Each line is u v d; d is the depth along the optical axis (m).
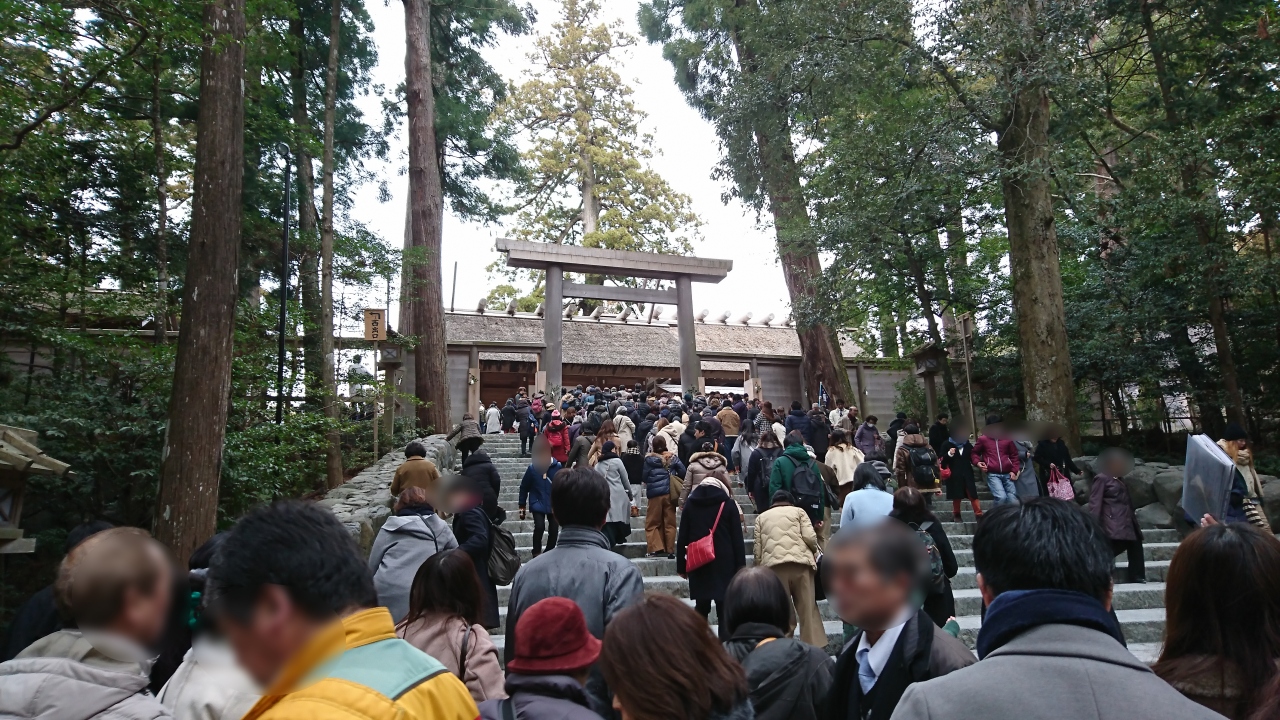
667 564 8.77
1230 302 15.31
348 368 15.91
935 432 13.02
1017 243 13.73
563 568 3.55
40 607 2.89
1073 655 1.65
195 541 6.27
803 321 16.06
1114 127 16.78
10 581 7.96
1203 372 14.72
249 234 15.40
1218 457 5.75
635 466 12.11
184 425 6.45
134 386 9.01
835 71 13.20
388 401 17.00
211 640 1.96
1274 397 14.58
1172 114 13.89
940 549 4.82
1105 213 14.73
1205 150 12.38
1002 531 1.90
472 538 5.58
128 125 11.09
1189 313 14.39
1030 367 13.33
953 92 13.83
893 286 19.06
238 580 1.56
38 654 2.00
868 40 13.50
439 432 19.20
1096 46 16.75
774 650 3.07
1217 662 2.14
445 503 5.55
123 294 11.36
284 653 1.56
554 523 8.53
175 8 7.57
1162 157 12.91
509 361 25.67
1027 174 12.93
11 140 8.80
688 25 22.50
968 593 7.96
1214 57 13.51
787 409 28.19
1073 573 1.80
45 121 8.78
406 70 20.62
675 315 30.44
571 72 36.59
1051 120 14.30
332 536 1.67
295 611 1.56
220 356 6.68
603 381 28.58
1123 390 17.52
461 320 26.41
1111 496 8.52
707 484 6.15
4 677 1.86
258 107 12.43
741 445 12.40
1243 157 12.09
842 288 15.77
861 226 13.89
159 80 10.73
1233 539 2.20
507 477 13.72
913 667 2.60
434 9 22.14
